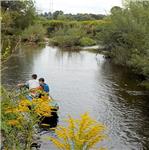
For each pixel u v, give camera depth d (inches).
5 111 405.7
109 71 1417.3
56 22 3213.6
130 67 1471.5
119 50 1595.7
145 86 1082.7
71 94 960.9
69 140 369.7
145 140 621.6
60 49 2370.8
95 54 2084.2
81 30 2837.1
